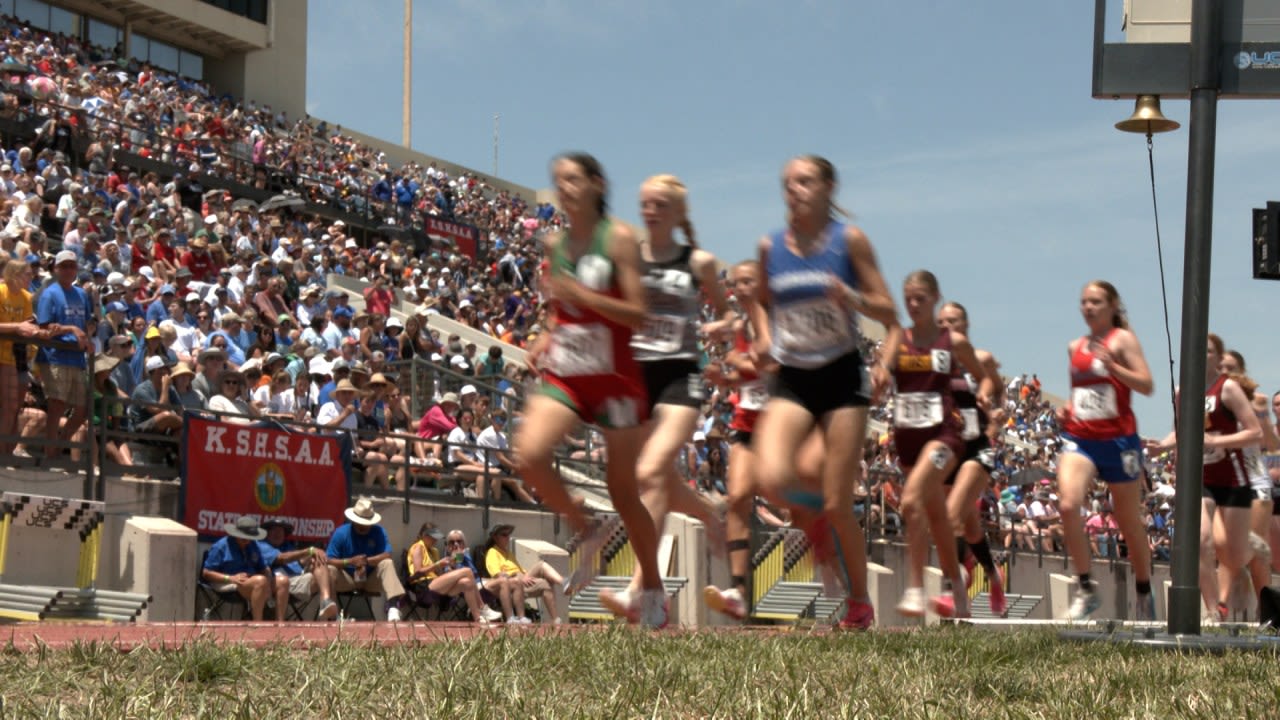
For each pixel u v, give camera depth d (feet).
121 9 132.26
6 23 111.45
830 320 22.85
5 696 12.61
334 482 44.45
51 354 37.40
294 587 40.93
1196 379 26.61
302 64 149.79
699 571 52.80
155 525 38.04
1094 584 31.68
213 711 12.21
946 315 31.63
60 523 36.78
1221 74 26.86
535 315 99.76
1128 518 31.35
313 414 51.78
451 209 130.41
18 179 72.54
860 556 25.30
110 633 18.93
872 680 16.39
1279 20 26.91
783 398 23.47
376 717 12.34
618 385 20.22
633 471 21.20
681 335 25.41
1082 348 31.14
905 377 30.78
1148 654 22.49
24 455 36.86
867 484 63.98
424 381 59.98
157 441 41.55
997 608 35.83
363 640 18.97
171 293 54.70
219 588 39.06
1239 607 51.93
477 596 45.11
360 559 42.65
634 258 19.90
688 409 25.40
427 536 45.60
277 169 110.42
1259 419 40.78
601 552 52.75
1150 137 28.76
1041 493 86.38
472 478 52.16
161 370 42.65
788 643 21.01
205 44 141.38
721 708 13.61
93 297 49.57
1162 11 27.58
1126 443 30.91
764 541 56.85
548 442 20.11
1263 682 17.62
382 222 118.21
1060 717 13.88
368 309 81.20
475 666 15.42
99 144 84.12
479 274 108.88
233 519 41.04
